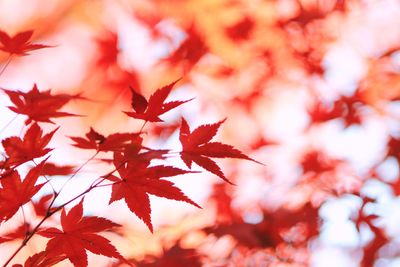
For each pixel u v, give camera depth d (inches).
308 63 186.2
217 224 140.4
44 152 60.8
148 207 58.9
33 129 60.4
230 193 158.1
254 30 182.5
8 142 59.4
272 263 142.9
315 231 149.0
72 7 201.8
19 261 132.1
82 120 190.1
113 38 180.9
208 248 133.8
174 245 124.6
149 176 58.3
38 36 212.7
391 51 184.1
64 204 58.7
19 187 58.1
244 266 139.9
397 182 167.2
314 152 175.8
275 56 187.0
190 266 122.7
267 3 181.9
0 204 58.1
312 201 154.0
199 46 178.2
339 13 186.5
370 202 149.6
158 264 119.3
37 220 73.7
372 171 169.5
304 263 146.4
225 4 180.2
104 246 60.1
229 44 183.0
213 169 58.6
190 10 180.4
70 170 67.3
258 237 145.1
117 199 58.9
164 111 59.5
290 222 148.1
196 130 59.7
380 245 157.1
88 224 59.3
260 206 157.3
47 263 59.5
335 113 177.3
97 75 187.8
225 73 184.7
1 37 68.3
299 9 184.7
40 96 67.8
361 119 176.6
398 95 177.6
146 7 184.5
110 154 160.1
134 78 184.1
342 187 162.9
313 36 186.4
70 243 60.0
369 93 180.4
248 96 188.7
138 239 128.0
